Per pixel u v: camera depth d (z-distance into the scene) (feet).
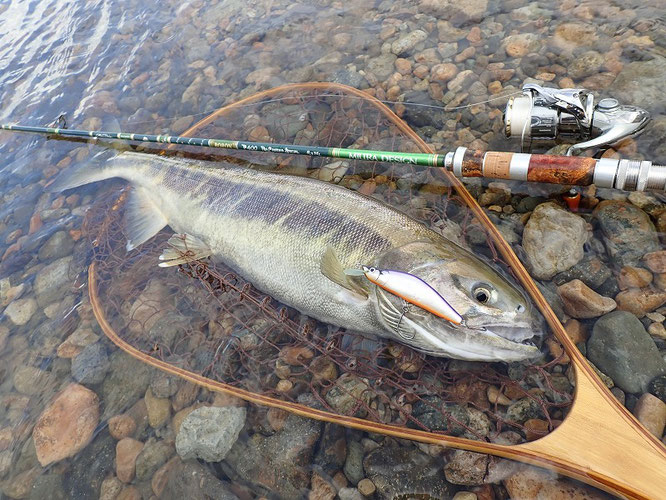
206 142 2.04
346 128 2.16
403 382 1.50
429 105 2.13
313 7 2.87
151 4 3.43
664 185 1.39
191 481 1.45
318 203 1.70
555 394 1.38
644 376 1.33
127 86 2.85
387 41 2.47
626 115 1.64
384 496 1.32
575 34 2.14
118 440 1.59
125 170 2.27
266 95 2.40
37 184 2.48
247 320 1.74
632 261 1.51
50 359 1.84
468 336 1.41
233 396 1.57
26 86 3.12
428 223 1.76
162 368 1.65
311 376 1.58
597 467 1.19
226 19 3.03
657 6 2.12
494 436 1.36
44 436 1.64
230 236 1.84
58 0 3.87
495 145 1.93
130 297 1.92
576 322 1.48
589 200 1.66
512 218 1.72
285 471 1.41
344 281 1.53
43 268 2.13
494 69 2.16
